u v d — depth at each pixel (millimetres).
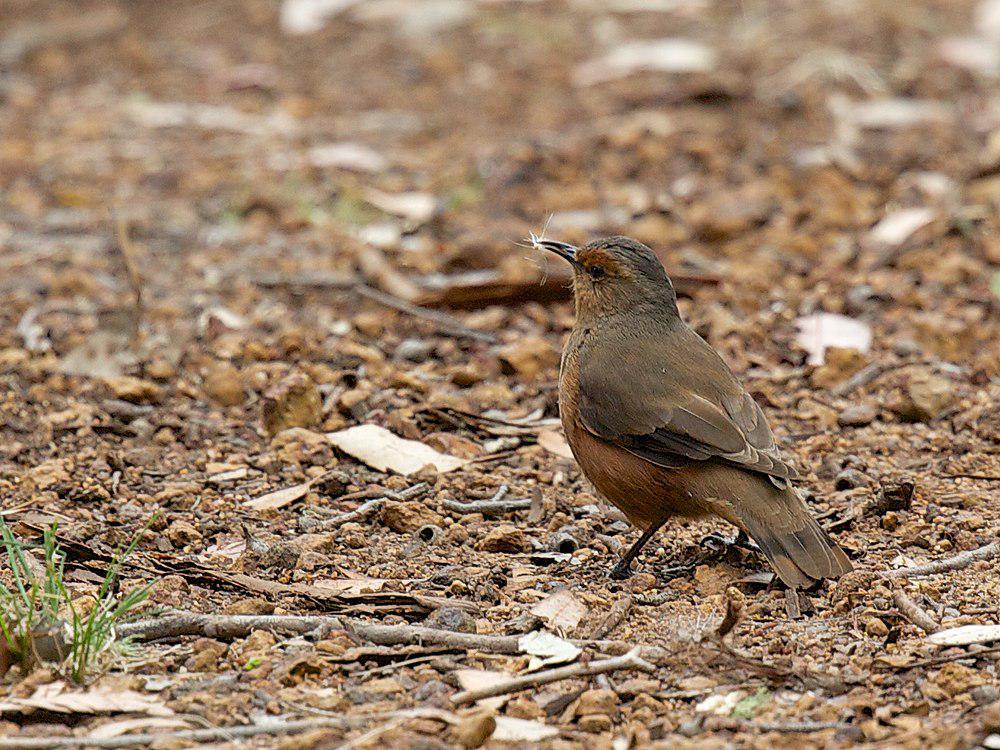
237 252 16578
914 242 16250
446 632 8141
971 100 21375
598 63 23016
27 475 10570
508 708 7430
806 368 13125
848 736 7105
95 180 19094
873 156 19203
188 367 13242
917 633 8250
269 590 8797
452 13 26250
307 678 7719
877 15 25453
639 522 9664
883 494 10117
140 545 9539
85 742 6914
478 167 18938
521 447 11602
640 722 7277
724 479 9023
